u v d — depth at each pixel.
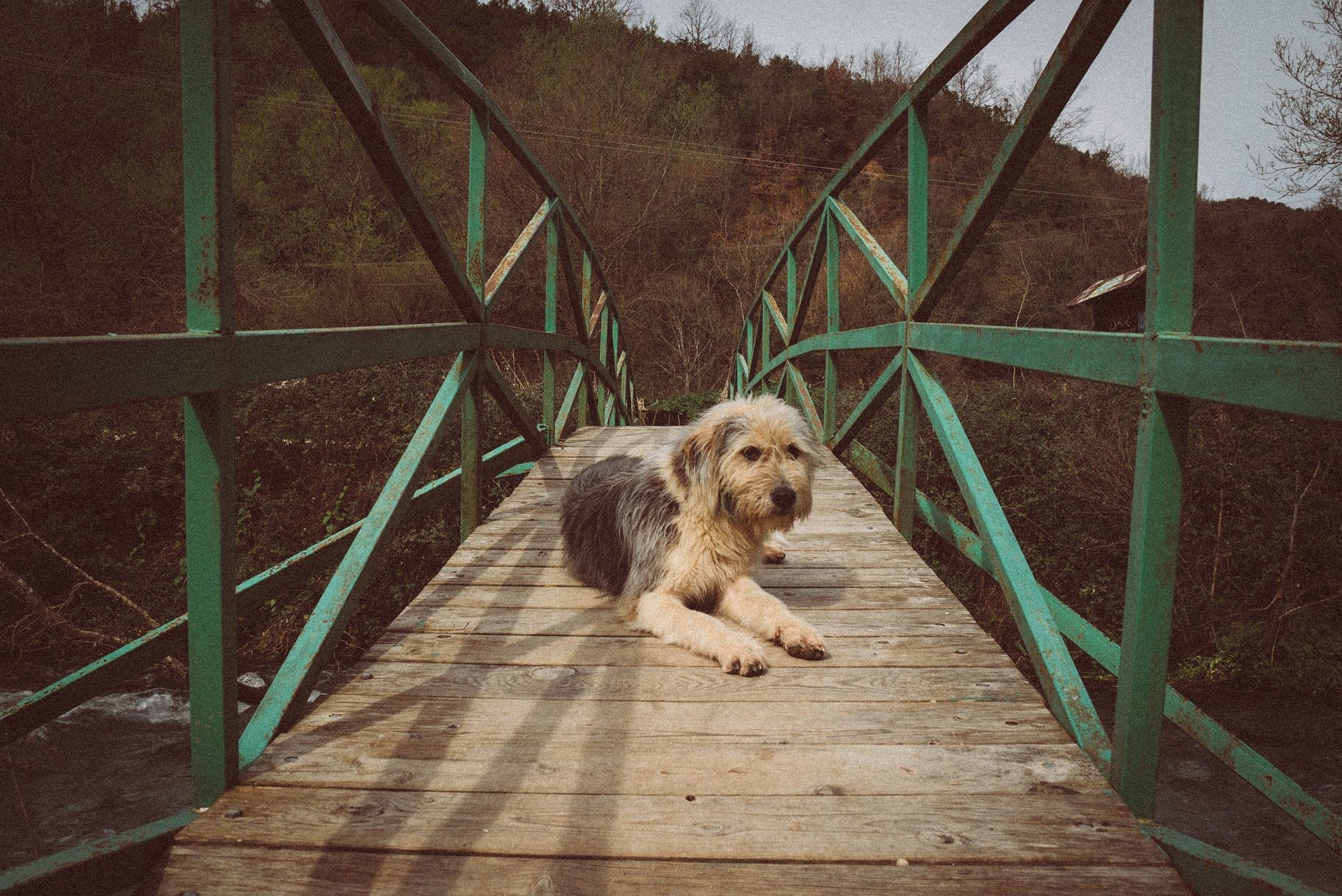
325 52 2.11
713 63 34.97
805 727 2.09
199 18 1.58
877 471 4.48
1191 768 6.96
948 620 2.88
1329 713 7.61
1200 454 8.97
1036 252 24.31
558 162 23.19
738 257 24.70
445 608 3.00
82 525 9.32
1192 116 1.55
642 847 1.59
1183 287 1.58
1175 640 8.63
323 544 2.94
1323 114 9.77
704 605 3.12
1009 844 1.60
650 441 6.46
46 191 14.19
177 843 1.58
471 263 3.84
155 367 1.43
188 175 1.62
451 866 1.54
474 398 3.90
